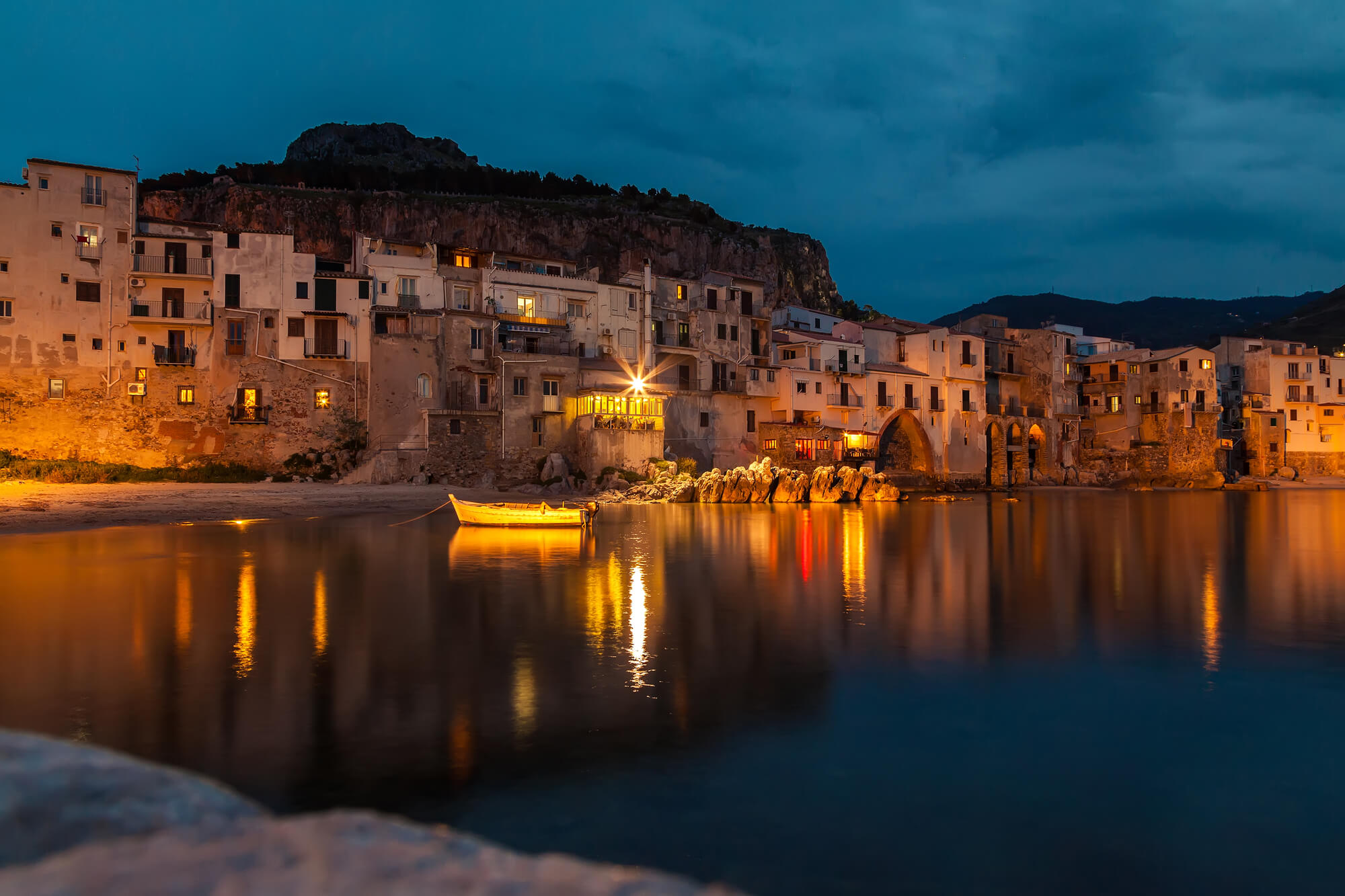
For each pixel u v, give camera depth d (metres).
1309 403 116.69
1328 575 27.83
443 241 129.50
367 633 17.72
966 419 96.88
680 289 83.62
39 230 59.62
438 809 9.06
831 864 8.01
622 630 18.30
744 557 32.41
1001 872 7.91
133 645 16.36
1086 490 99.94
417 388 65.88
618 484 67.06
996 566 29.94
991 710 12.63
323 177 141.75
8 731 2.63
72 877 1.56
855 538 40.72
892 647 16.83
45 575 25.52
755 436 83.31
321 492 56.31
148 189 130.00
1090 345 126.56
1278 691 13.75
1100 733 11.67
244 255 64.19
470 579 25.64
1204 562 31.42
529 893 1.73
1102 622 19.44
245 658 15.44
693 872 7.81
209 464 62.28
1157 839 8.59
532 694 13.30
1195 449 106.50
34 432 59.00
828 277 176.38
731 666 15.17
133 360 61.66
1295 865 8.11
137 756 10.48
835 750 10.92
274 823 2.12
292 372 64.56
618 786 9.69
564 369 70.50
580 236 139.38
